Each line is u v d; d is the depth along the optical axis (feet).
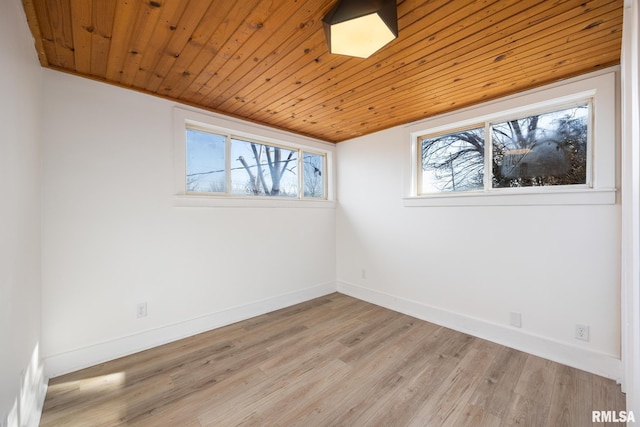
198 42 5.28
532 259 7.20
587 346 6.42
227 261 9.12
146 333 7.46
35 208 5.46
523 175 7.63
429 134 9.75
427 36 5.09
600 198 6.21
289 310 10.39
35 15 4.51
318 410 5.23
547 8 4.38
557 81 6.79
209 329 8.67
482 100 7.99
